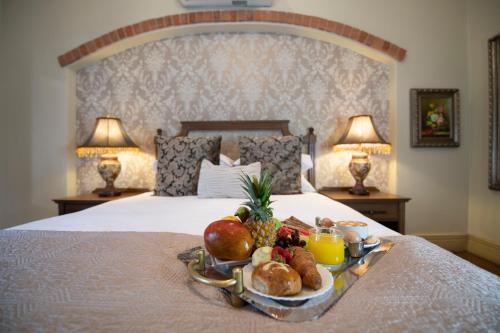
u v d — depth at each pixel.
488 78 2.51
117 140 2.52
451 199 2.71
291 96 2.80
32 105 2.75
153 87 2.81
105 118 2.53
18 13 2.76
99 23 2.72
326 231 0.87
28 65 2.75
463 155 2.72
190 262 0.74
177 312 0.55
